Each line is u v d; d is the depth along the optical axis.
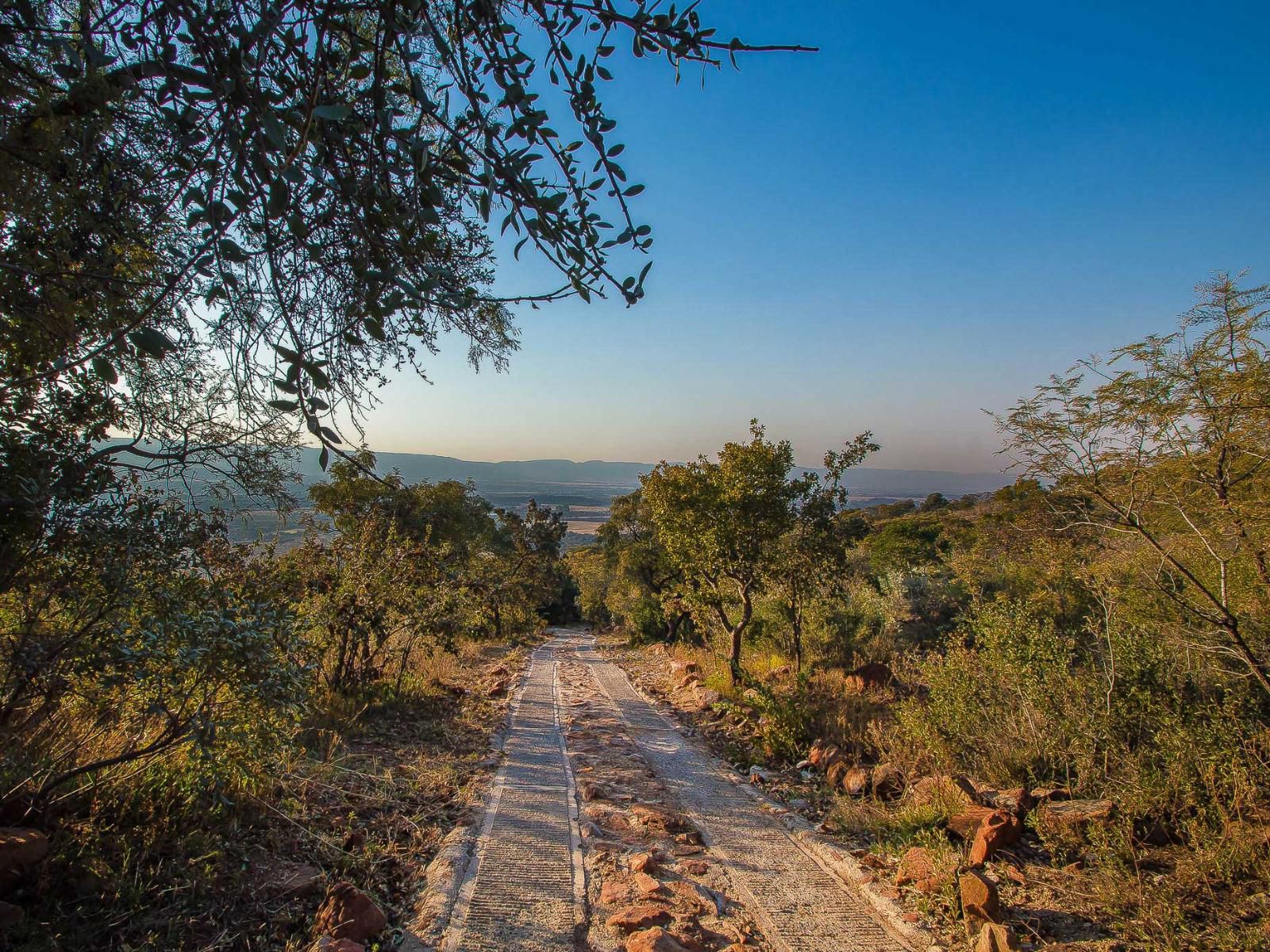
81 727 4.29
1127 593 6.80
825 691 11.35
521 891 4.46
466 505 24.27
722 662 16.61
